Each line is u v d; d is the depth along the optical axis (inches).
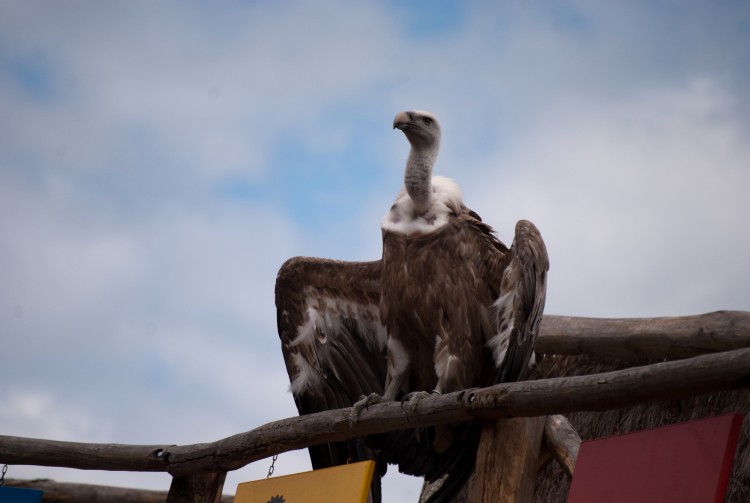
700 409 457.1
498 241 431.8
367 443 424.5
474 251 430.6
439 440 412.8
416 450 425.1
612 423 485.4
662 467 271.3
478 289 428.1
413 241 430.3
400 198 445.1
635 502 274.4
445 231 429.4
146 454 437.7
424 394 358.6
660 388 265.6
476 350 429.7
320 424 380.2
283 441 393.1
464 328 426.6
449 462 402.9
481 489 342.6
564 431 354.6
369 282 462.0
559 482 478.9
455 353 425.4
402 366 443.8
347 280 465.7
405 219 436.8
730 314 444.5
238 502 380.5
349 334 467.8
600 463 290.2
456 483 391.9
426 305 427.8
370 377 466.3
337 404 462.6
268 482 372.8
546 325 505.0
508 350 392.8
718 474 255.4
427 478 421.7
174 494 430.3
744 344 434.3
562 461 347.3
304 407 461.7
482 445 346.0
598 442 294.4
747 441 422.3
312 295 471.8
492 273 429.1
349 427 372.2
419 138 438.0
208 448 417.4
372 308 464.4
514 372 395.2
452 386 423.5
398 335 440.8
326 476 351.9
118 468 449.4
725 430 258.8
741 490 412.2
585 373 506.6
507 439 343.9
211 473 424.2
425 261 427.5
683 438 269.0
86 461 454.6
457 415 337.7
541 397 303.7
